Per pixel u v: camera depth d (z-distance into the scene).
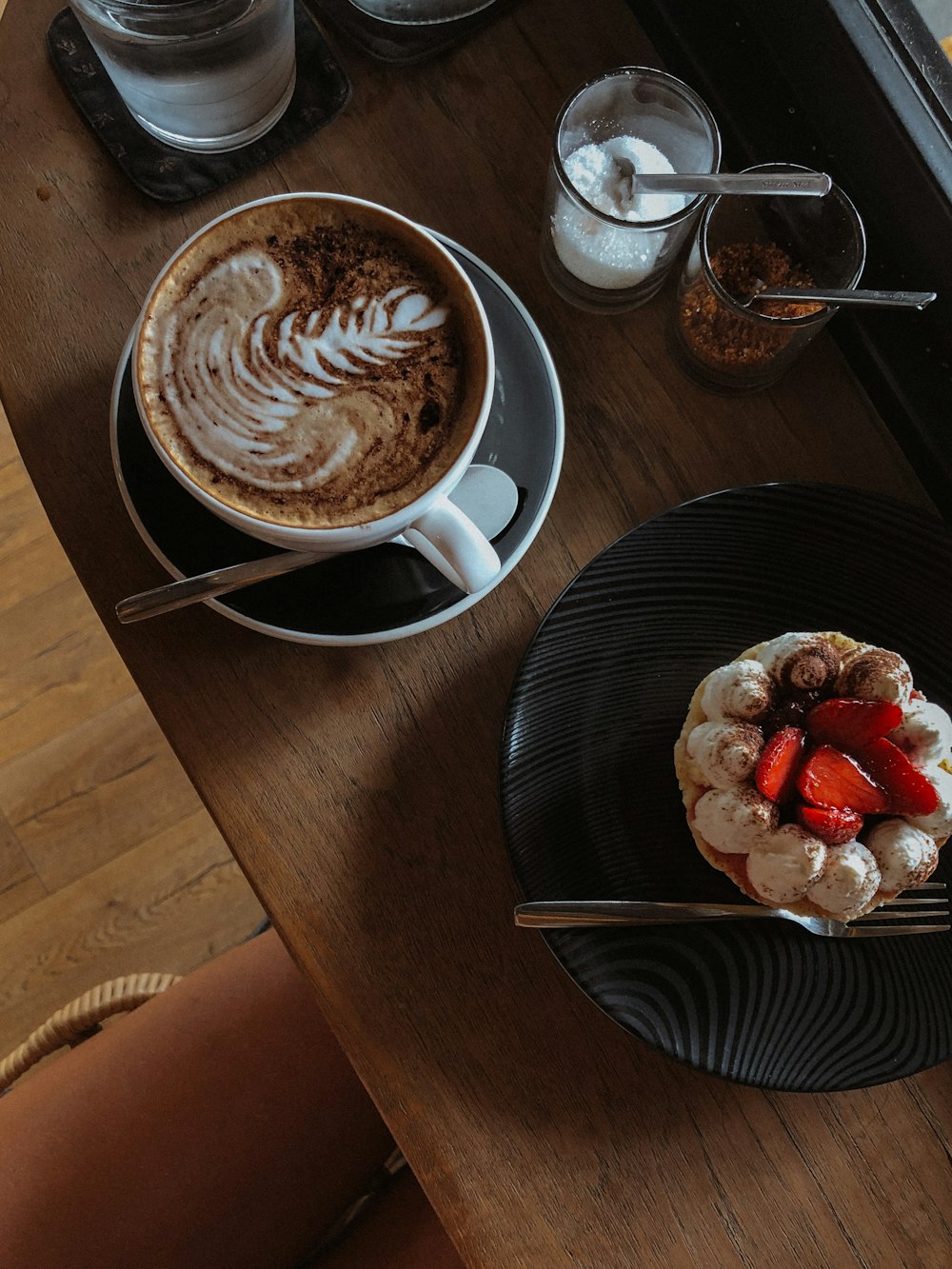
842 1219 0.62
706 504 0.65
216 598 0.64
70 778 1.25
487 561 0.58
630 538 0.64
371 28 0.71
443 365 0.63
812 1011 0.61
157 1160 0.76
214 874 1.25
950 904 0.65
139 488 0.64
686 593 0.66
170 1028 0.80
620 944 0.61
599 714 0.65
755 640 0.67
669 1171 0.62
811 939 0.63
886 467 0.72
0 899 1.23
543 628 0.63
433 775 0.65
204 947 1.23
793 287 0.69
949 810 0.62
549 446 0.67
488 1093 0.62
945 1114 0.63
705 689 0.64
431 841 0.65
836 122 0.68
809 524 0.66
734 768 0.62
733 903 0.63
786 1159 0.62
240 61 0.63
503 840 0.65
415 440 0.62
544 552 0.68
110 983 0.84
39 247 0.69
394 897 0.64
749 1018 0.60
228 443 0.61
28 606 1.28
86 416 0.67
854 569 0.66
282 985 0.82
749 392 0.71
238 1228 0.77
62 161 0.70
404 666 0.67
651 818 0.64
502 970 0.63
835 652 0.64
